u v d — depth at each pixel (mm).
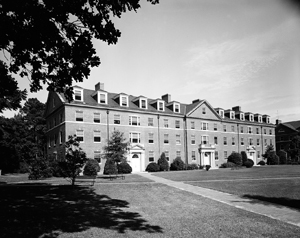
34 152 44000
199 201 12250
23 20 7547
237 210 10227
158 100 40938
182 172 31922
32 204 11125
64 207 10602
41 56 8727
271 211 9984
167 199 12820
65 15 8039
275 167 38594
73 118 31406
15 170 41500
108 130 34000
